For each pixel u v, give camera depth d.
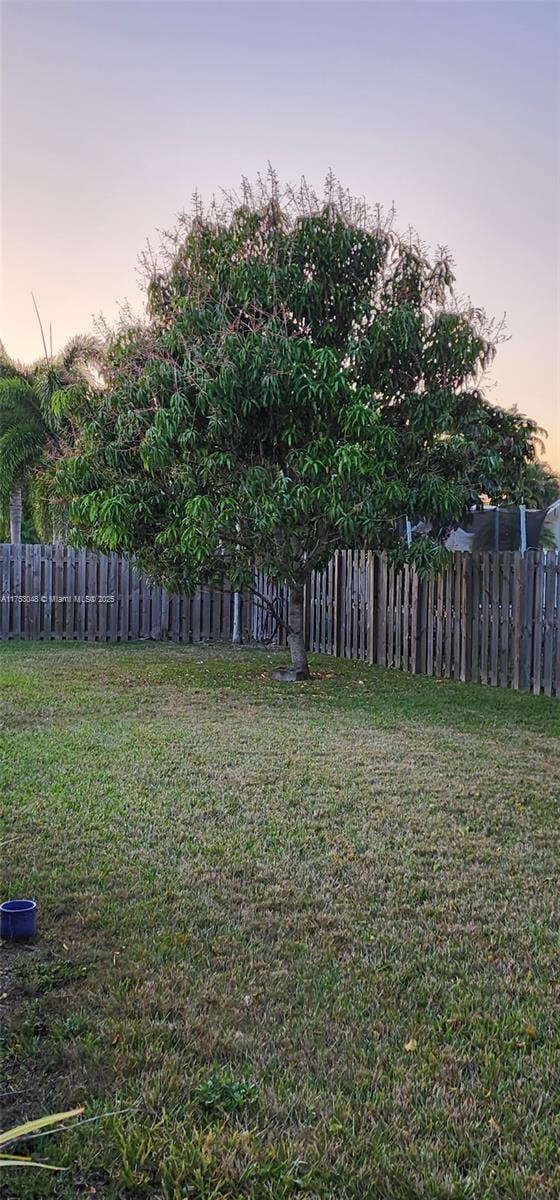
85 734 6.67
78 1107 2.21
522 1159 2.08
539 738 6.86
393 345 9.01
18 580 15.27
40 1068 2.38
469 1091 2.33
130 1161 2.04
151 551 9.84
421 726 7.32
